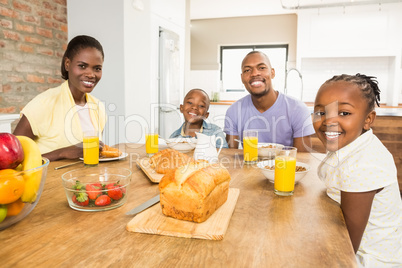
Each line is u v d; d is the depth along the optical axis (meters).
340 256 0.54
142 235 0.62
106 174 0.84
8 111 2.60
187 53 4.83
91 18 3.02
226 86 6.38
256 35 5.91
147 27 3.34
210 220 0.66
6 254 0.54
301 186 0.98
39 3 2.81
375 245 0.92
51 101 1.56
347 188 0.82
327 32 4.84
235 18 5.97
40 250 0.55
